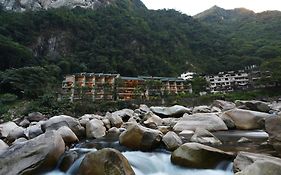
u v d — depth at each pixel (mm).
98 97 61062
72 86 60438
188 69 94000
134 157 8016
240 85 72562
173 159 7480
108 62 83625
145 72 85188
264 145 9031
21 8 120250
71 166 7215
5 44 67312
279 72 60812
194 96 54938
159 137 9070
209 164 7012
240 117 13453
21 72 57188
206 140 9688
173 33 110188
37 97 51094
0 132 13688
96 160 6391
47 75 62562
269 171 5219
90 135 12414
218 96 52438
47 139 7379
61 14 95438
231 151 8195
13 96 49094
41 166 6848
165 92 63000
